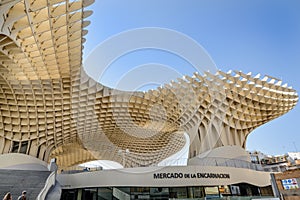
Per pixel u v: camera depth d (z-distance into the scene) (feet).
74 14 48.83
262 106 91.15
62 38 54.03
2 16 36.40
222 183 63.62
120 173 64.03
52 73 69.05
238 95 87.30
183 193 61.41
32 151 93.20
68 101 85.76
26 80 69.26
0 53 51.80
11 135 90.43
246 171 69.10
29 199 39.01
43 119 90.79
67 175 68.74
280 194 37.73
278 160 159.53
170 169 63.41
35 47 52.11
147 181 62.08
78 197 65.77
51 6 42.63
